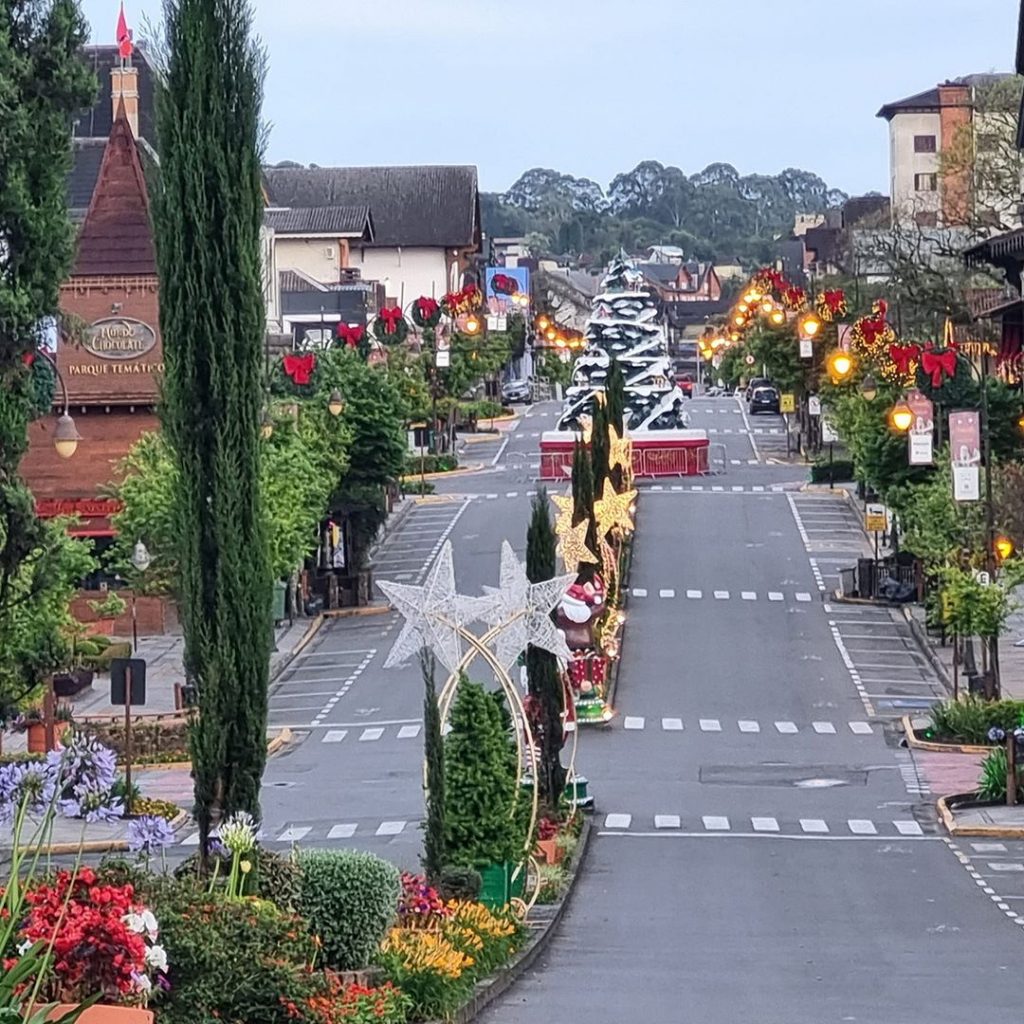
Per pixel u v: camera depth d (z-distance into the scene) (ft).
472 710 97.71
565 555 172.04
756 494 330.75
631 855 134.62
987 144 352.28
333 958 72.33
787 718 191.62
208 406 78.69
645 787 161.38
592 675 185.98
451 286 551.59
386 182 555.28
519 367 606.55
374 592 265.75
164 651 228.63
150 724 175.22
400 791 154.81
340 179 554.05
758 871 128.77
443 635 98.43
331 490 238.27
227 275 78.79
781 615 240.53
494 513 316.81
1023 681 205.05
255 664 78.74
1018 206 348.38
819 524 300.20
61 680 190.29
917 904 116.06
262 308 79.46
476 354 412.98
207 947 60.23
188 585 78.48
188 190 78.59
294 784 160.04
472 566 272.10
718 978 90.43
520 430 460.96
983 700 186.09
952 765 171.32
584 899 117.29
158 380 79.15
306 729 187.11
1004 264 274.77
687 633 229.86
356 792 155.22
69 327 90.99
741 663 215.51
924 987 87.97
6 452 87.51
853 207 597.52
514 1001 83.20
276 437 221.46
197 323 78.64
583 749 177.17
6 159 83.87
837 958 96.89
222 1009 60.03
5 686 103.45
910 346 188.34
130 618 240.94
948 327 271.08
